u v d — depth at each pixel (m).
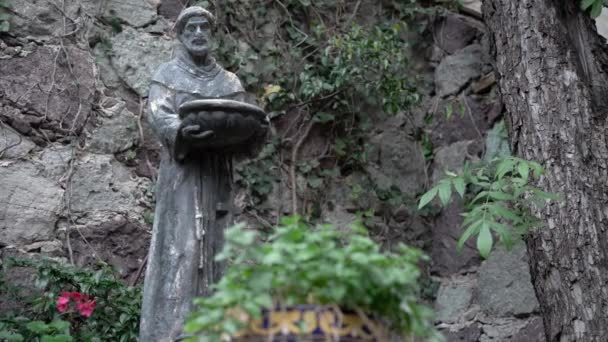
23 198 8.15
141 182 8.69
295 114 9.52
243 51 9.38
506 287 9.19
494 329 9.15
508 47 7.77
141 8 9.09
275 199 9.21
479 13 10.26
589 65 7.75
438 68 10.20
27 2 8.59
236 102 6.06
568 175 7.25
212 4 9.34
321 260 3.78
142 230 8.52
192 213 6.30
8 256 7.94
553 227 7.16
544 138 7.40
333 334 3.73
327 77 9.58
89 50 8.76
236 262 3.85
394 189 9.70
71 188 8.36
